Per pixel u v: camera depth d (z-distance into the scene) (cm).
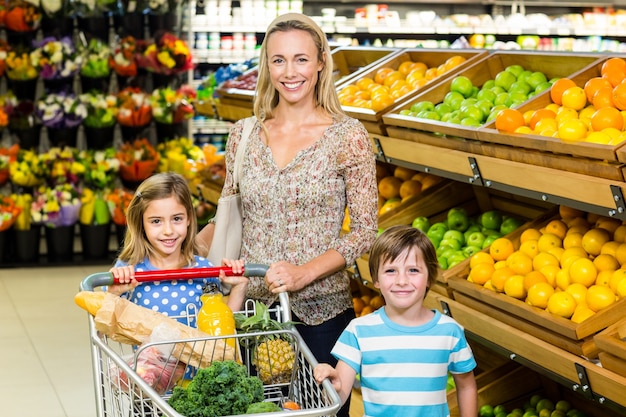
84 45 868
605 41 1026
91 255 877
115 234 939
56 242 865
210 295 278
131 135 896
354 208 312
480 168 397
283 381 278
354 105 524
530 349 357
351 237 309
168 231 300
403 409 286
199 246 326
